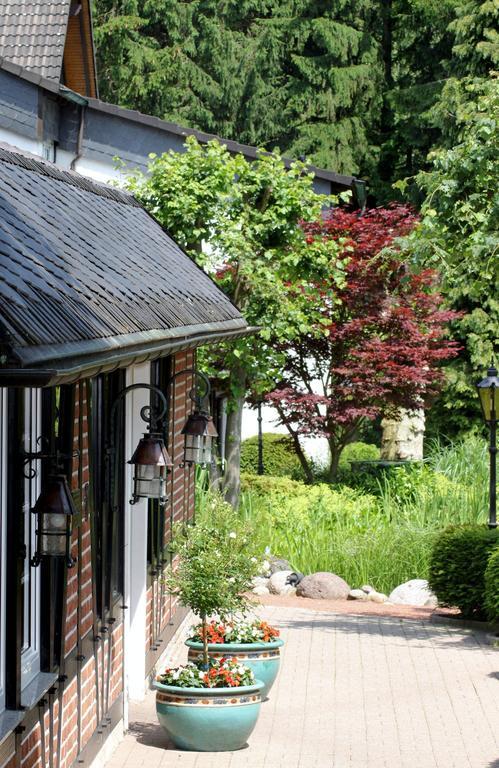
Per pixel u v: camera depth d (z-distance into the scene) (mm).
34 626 6742
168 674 9258
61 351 4711
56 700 7004
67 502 5773
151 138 21203
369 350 21672
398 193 34438
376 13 36625
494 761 8859
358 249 21344
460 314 22812
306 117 35906
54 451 6715
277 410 22641
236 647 10258
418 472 21719
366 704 10609
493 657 12789
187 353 13469
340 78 35469
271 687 10750
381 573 17828
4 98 18312
